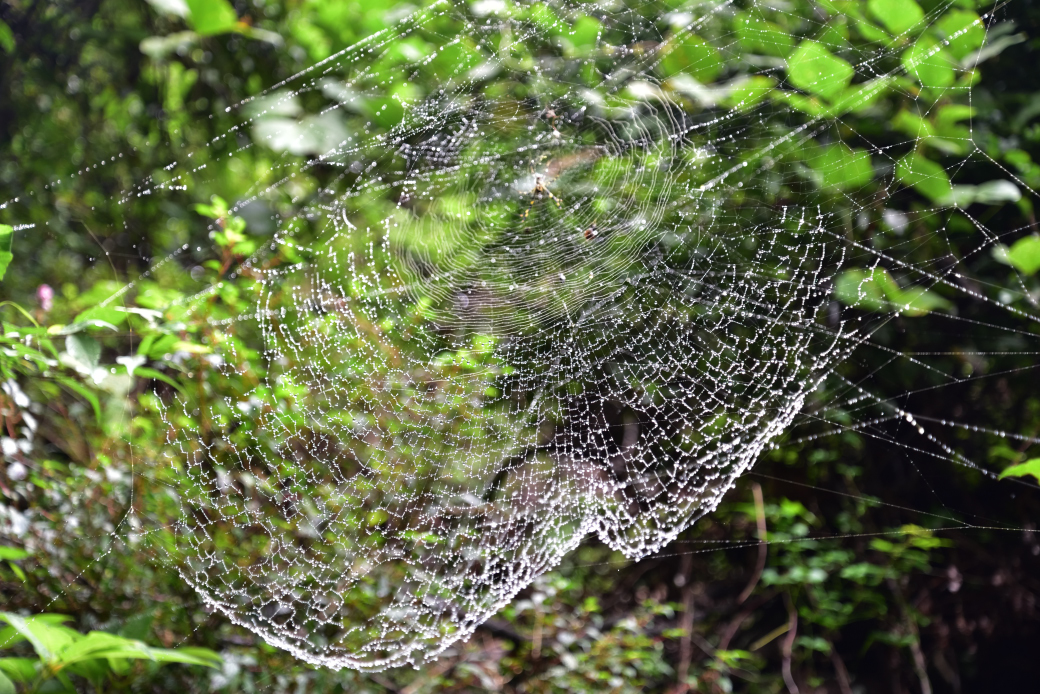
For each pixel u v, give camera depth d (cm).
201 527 138
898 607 153
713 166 142
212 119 160
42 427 141
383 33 145
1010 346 142
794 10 138
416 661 144
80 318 129
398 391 143
